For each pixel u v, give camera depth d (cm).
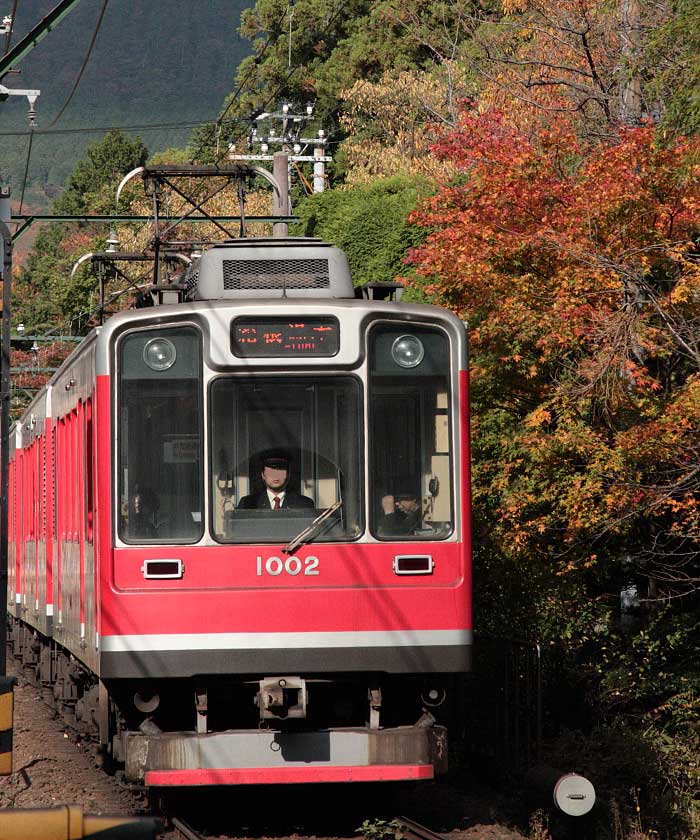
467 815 3575
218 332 3244
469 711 4362
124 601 3177
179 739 3181
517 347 4669
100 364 3234
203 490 3212
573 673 4925
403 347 3306
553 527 4706
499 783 3972
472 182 4841
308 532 3222
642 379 4238
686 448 4175
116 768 3991
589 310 4244
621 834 3459
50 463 4788
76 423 3831
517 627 4619
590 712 4769
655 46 4828
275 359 3256
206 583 3191
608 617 5347
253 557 3203
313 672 3203
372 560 3238
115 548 3194
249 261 3556
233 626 3184
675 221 4431
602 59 6412
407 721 3538
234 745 3188
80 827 1875
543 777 3422
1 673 3788
